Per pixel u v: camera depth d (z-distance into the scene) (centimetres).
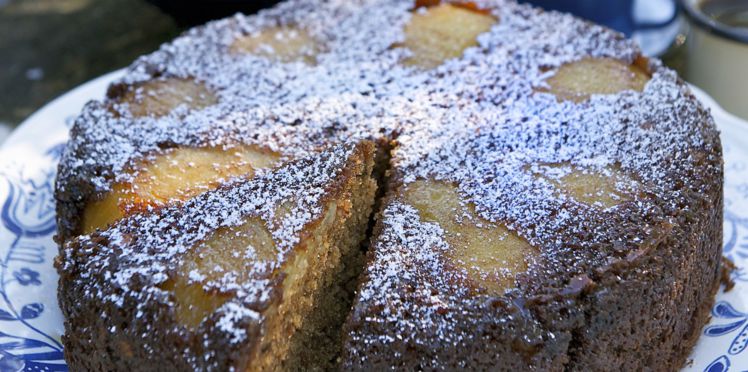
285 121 47
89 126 47
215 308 39
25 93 68
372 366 39
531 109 47
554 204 42
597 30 51
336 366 43
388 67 50
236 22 54
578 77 49
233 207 42
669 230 41
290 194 42
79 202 45
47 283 47
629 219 42
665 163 44
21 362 44
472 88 49
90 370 41
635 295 40
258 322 38
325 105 48
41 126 55
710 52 60
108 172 45
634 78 48
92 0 79
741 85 60
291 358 42
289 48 52
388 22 53
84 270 41
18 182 52
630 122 46
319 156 44
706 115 46
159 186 44
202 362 38
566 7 62
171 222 42
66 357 42
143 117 48
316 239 41
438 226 42
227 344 38
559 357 40
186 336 39
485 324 39
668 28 65
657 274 41
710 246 44
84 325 41
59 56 72
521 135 46
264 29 53
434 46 52
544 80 49
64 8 79
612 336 40
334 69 50
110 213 44
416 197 43
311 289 42
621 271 40
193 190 44
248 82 50
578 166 44
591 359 40
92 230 45
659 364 43
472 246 41
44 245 49
